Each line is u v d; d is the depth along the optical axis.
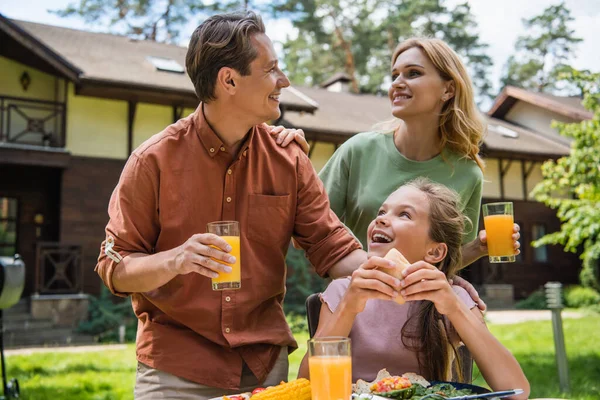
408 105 2.54
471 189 2.68
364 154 2.77
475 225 2.77
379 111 20.41
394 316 1.97
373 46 28.77
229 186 2.13
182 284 2.01
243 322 2.08
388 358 1.93
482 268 20.28
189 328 2.05
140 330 2.12
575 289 18.83
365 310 2.00
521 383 1.74
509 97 23.83
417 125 2.61
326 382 1.42
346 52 28.50
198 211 2.10
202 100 2.04
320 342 1.44
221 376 2.02
